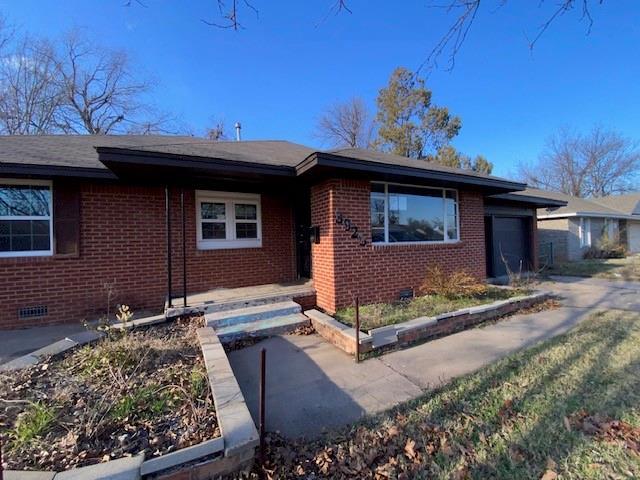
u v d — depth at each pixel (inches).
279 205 326.0
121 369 133.9
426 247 299.6
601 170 1368.1
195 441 93.1
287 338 205.8
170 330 197.5
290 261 329.4
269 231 319.6
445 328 212.5
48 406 108.0
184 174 230.7
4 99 730.2
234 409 101.9
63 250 237.5
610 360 155.7
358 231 260.4
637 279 411.2
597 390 128.5
